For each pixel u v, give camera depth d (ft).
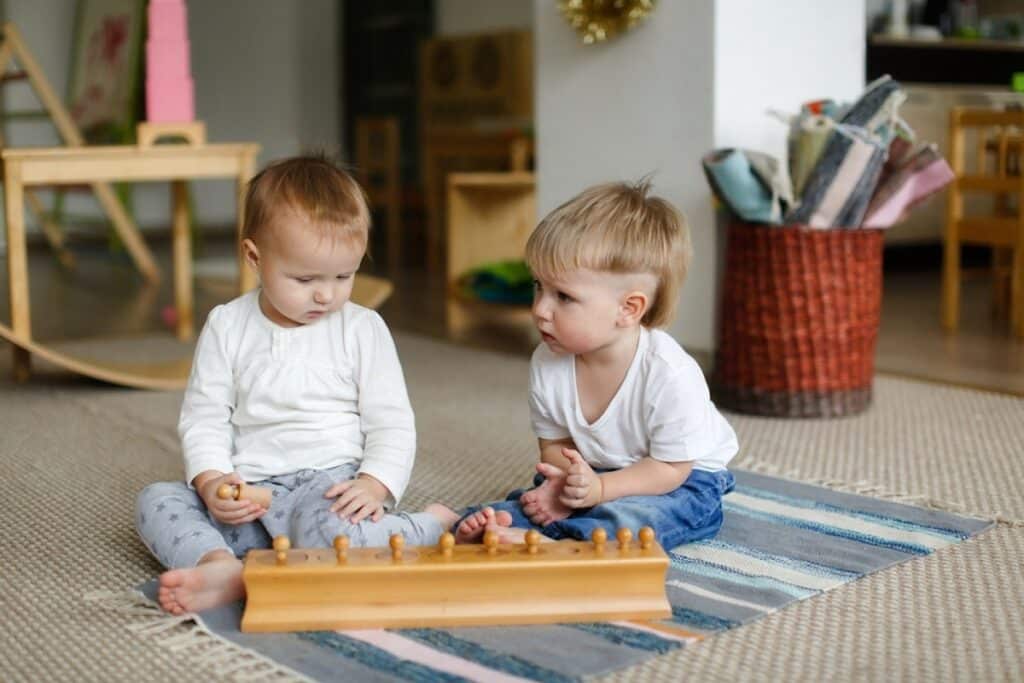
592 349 4.70
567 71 9.36
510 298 11.36
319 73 21.50
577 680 3.54
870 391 7.71
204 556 4.20
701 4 8.27
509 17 17.38
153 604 4.15
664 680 3.56
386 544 4.34
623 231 4.57
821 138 7.47
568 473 4.57
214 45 20.58
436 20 19.08
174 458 6.45
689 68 8.42
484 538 4.12
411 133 19.83
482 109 16.99
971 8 16.12
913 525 5.15
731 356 7.76
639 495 4.68
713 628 3.95
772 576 4.48
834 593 4.34
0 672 3.65
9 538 5.01
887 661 3.71
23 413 7.58
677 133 8.57
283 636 3.87
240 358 4.73
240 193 9.44
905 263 15.94
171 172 9.11
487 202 12.41
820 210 7.43
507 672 3.59
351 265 4.51
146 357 9.62
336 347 4.73
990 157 14.44
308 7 21.27
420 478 6.05
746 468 6.21
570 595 4.03
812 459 6.43
